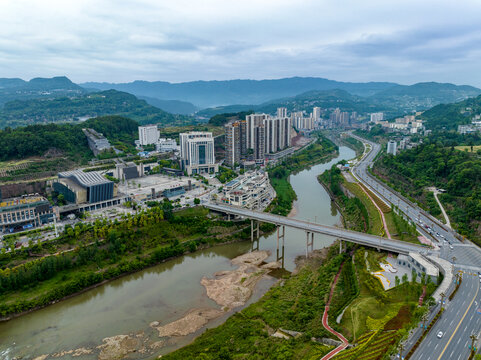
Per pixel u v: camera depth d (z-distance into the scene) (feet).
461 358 426.10
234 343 526.57
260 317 601.21
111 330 587.68
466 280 610.24
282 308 619.67
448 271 640.17
